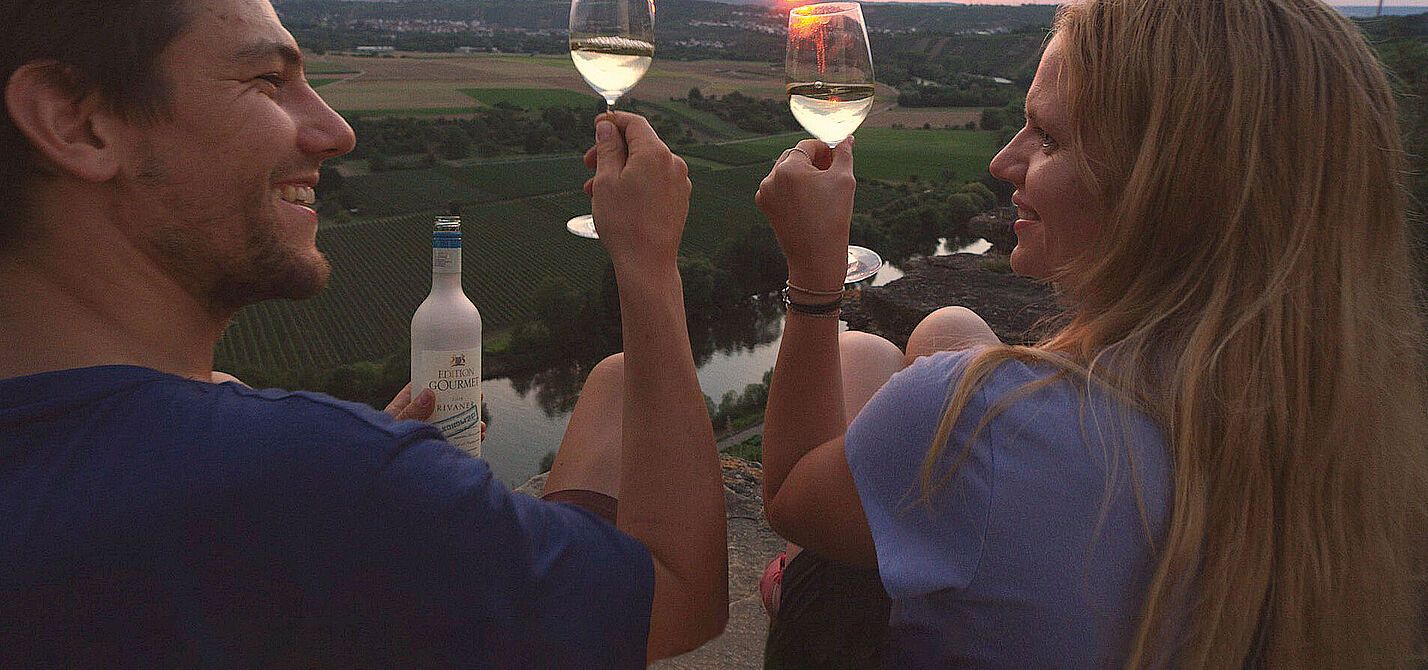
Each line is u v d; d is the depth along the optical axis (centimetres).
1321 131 92
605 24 196
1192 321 96
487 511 81
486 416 3959
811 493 112
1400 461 101
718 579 112
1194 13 97
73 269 83
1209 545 92
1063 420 93
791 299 134
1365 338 95
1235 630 91
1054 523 91
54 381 74
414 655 78
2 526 69
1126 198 99
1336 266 94
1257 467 90
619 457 147
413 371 125
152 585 70
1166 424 93
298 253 93
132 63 80
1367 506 97
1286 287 92
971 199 5088
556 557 85
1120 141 101
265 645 74
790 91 193
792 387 134
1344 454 94
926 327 174
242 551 72
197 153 84
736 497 303
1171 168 96
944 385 99
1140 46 99
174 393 76
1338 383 93
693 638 109
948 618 97
